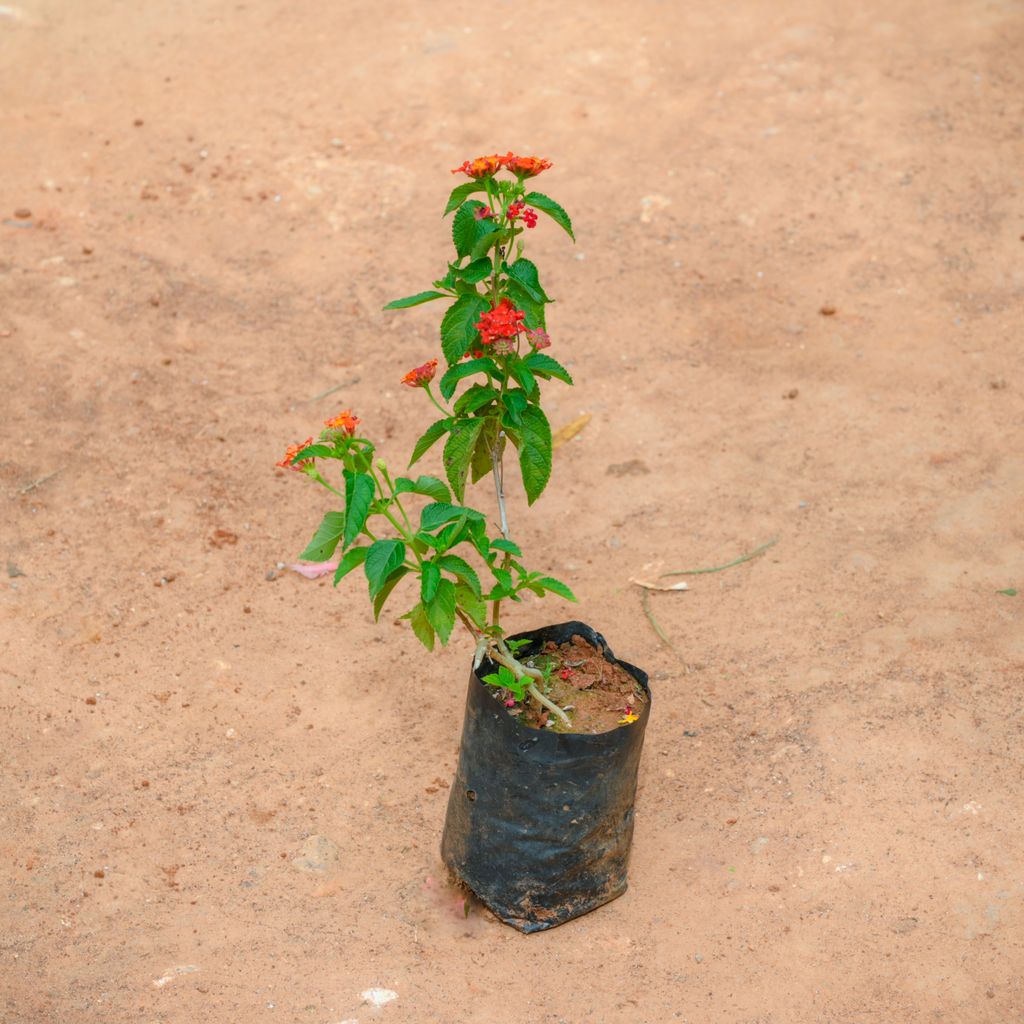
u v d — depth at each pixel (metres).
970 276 3.56
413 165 3.91
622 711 2.86
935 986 2.84
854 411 3.38
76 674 3.09
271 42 4.52
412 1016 2.83
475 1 4.71
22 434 3.35
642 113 4.10
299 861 2.94
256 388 3.43
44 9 4.70
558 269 3.60
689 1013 2.83
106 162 3.95
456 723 3.05
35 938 2.88
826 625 3.12
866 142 3.92
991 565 3.18
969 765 2.99
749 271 3.59
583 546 3.23
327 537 2.78
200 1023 2.82
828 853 2.93
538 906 2.88
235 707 3.07
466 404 2.82
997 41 4.32
